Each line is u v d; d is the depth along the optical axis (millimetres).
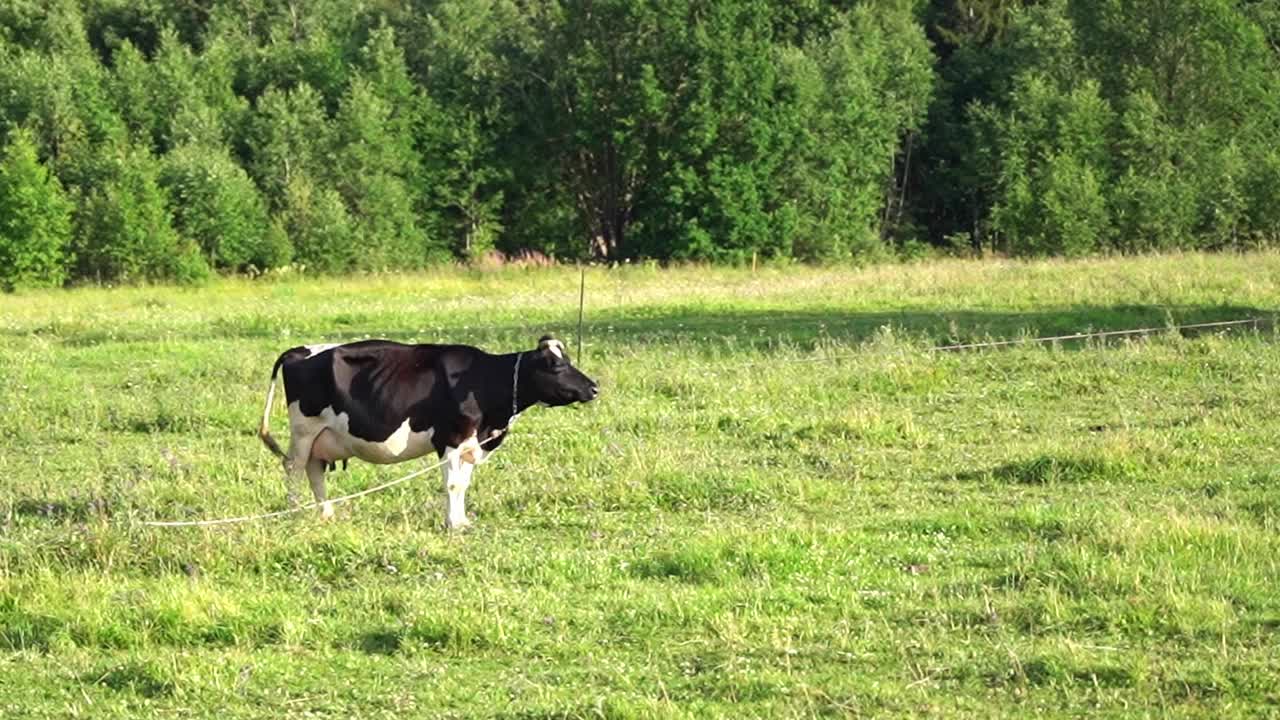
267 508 13664
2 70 50406
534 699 8898
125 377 22016
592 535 12680
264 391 20328
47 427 18281
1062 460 14953
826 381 20359
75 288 44219
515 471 15203
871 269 42281
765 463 15680
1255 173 51312
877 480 14969
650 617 10242
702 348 23703
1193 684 8828
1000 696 8836
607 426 17766
